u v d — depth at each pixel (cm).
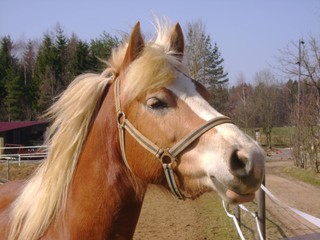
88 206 230
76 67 4003
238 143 192
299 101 2183
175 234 821
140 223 918
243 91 4444
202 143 201
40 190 245
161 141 211
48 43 4534
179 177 211
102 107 239
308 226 824
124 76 231
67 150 242
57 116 251
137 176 224
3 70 5056
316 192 1354
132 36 228
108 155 231
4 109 4622
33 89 4397
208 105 213
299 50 2006
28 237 238
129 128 220
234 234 777
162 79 213
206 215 980
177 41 249
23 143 3133
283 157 2750
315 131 1988
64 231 235
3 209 280
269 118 3803
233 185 188
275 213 968
